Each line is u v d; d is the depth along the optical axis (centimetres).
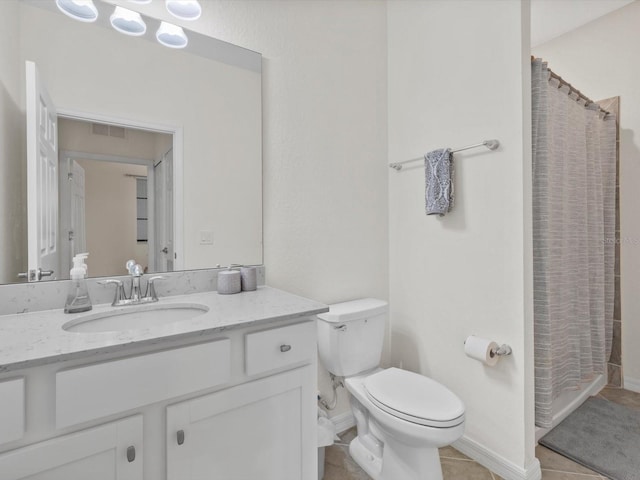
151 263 129
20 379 66
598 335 210
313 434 109
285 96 162
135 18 124
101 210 119
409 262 194
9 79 103
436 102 177
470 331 162
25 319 97
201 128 138
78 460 72
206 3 138
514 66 143
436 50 177
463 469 153
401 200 198
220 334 92
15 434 65
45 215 109
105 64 119
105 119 119
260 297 127
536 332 154
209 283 139
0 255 102
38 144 108
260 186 153
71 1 113
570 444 168
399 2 198
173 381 82
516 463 144
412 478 127
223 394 90
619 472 148
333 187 179
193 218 137
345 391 185
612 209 229
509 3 144
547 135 153
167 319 116
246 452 95
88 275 117
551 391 158
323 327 159
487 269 155
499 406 150
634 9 221
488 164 154
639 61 220
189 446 85
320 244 175
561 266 172
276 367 100
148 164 127
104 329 106
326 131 176
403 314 198
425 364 185
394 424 123
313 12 171
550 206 165
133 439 78
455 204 168
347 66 185
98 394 73
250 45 150
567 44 253
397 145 200
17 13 105
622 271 230
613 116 228
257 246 152
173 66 132
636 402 211
